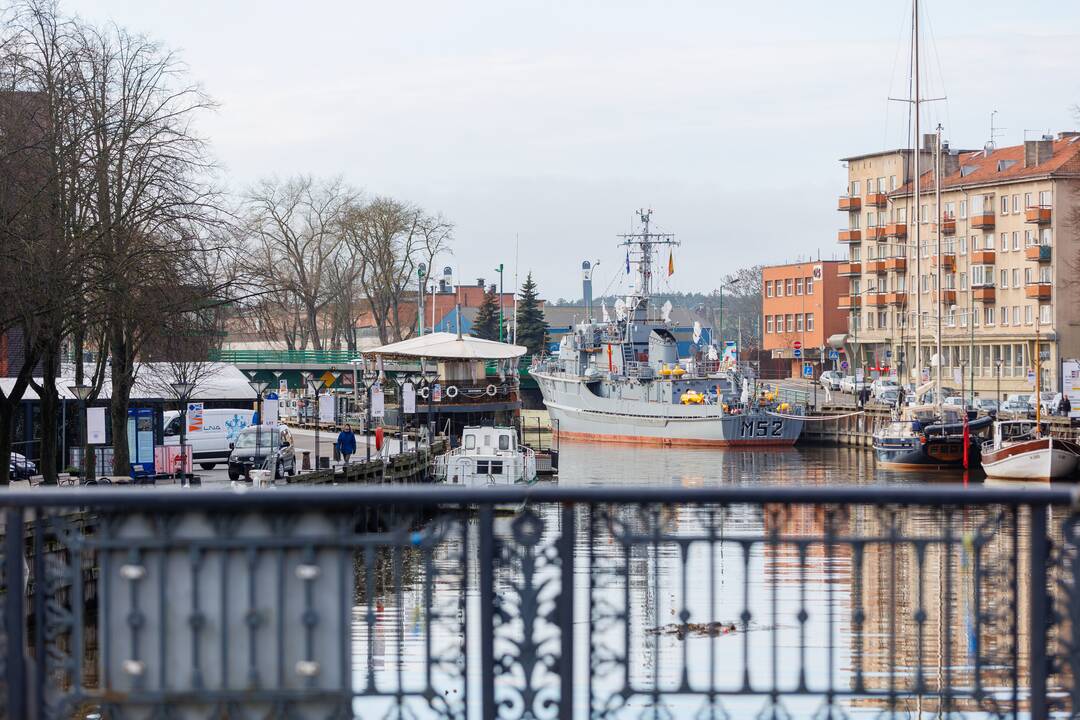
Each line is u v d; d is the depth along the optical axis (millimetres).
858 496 8508
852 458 93062
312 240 130000
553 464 71000
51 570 8648
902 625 24141
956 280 136125
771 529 9102
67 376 67562
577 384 109875
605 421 107125
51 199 36125
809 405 110438
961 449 81000
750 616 9016
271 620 8656
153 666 8594
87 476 46562
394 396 101562
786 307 172000
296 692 8617
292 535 8648
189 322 42781
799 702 17594
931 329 137875
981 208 132125
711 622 9070
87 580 28984
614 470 83062
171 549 8617
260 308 44938
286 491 8273
